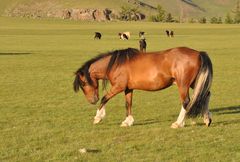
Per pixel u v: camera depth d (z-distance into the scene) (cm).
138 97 2173
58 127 1480
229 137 1313
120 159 1100
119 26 14738
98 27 13925
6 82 2692
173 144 1236
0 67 3494
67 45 6319
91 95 1521
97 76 1504
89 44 6569
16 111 1794
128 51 1471
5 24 15212
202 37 8694
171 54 1416
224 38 8250
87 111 1802
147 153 1150
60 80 2791
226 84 2614
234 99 2100
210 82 1380
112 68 1470
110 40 7719
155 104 1977
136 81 1449
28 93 2292
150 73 1426
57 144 1251
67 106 1920
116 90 1477
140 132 1391
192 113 1377
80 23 17038
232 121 1563
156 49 5506
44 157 1124
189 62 1386
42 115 1706
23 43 6681
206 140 1276
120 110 1823
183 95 1404
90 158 1108
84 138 1319
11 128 1464
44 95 2227
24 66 3575
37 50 5322
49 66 3584
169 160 1092
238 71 3253
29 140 1300
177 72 1397
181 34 10206
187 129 1419
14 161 1093
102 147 1207
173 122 1555
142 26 14762
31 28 12775
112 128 1460
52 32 10712
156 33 10744
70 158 1111
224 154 1135
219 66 3591
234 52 5025
